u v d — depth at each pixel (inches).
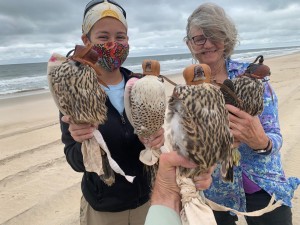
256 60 28.2
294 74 233.9
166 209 22.4
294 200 58.2
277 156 35.3
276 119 33.6
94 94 24.0
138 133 26.5
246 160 34.6
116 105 31.7
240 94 26.7
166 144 24.6
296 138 85.7
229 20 34.1
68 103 24.1
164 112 25.4
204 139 20.7
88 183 33.2
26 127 119.3
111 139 31.4
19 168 78.2
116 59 30.4
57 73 24.1
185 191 22.1
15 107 173.8
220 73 35.8
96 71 24.9
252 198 35.2
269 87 33.7
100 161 25.4
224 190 34.8
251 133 27.5
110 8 30.3
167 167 22.3
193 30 34.7
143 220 34.7
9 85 363.6
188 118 20.8
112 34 30.6
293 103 125.6
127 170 32.5
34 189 67.9
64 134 31.3
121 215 33.8
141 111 25.1
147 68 26.2
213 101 21.1
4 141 100.5
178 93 21.4
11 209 60.9
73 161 30.7
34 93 247.0
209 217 21.4
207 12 33.7
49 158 84.0
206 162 21.2
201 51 34.7
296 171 67.5
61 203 62.8
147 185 33.9
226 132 21.6
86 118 24.1
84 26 31.3
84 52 24.5
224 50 35.2
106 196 32.7
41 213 59.7
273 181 34.2
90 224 34.8
